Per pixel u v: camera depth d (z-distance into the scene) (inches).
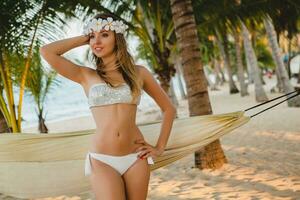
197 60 197.8
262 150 248.1
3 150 124.5
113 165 84.2
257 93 606.2
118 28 86.5
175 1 198.5
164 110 92.9
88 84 87.1
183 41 198.8
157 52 325.4
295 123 343.9
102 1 268.7
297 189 156.0
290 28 334.6
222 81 1587.1
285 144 260.1
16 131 222.5
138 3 310.2
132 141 86.8
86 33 88.3
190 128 121.5
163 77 326.6
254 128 344.8
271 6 293.7
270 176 181.6
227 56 900.0
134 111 87.6
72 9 236.5
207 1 295.7
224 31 330.3
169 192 175.8
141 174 86.0
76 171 124.2
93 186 84.0
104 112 85.6
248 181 177.3
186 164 227.1
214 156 205.6
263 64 1315.2
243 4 299.7
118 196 81.6
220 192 165.6
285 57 1011.9
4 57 211.3
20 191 131.3
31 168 125.7
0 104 217.6
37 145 123.8
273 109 473.1
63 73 87.0
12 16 199.0
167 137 91.7
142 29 324.5
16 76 233.3
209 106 198.7
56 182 126.8
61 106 1689.2
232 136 318.0
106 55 86.8
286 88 478.9
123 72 86.5
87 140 123.0
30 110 1514.5
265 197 150.0
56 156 124.4
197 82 196.9
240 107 564.7
